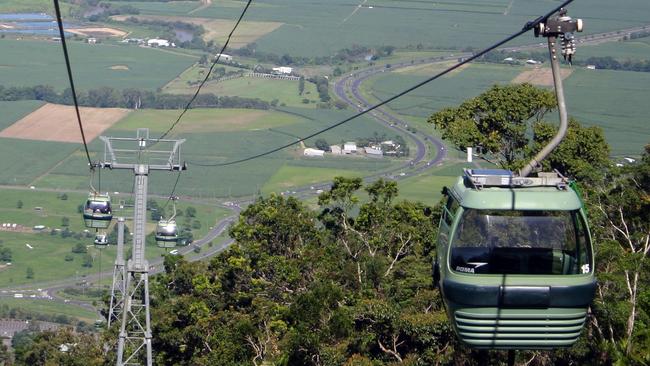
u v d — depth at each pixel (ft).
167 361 187.42
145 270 145.28
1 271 415.44
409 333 132.67
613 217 165.37
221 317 181.27
